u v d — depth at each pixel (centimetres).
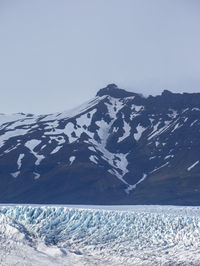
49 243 14512
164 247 14638
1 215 14962
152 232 15288
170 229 15338
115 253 14325
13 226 14575
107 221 15638
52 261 13362
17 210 15550
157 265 13550
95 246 14688
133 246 14712
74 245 14662
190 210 18600
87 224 15525
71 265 13388
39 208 15675
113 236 15175
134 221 15650
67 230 15225
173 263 13650
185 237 14950
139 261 13812
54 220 15450
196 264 13500
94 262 13750
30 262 12938
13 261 12762
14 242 13900
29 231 14888
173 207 19262
